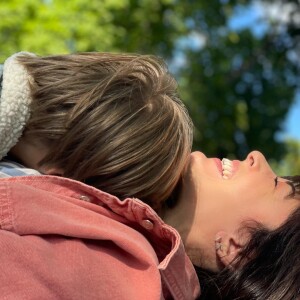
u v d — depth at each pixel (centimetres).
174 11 743
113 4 570
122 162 158
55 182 154
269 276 176
